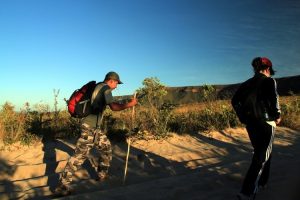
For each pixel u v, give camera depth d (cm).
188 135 1161
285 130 1352
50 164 816
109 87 632
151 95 1179
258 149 544
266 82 543
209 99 1501
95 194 591
